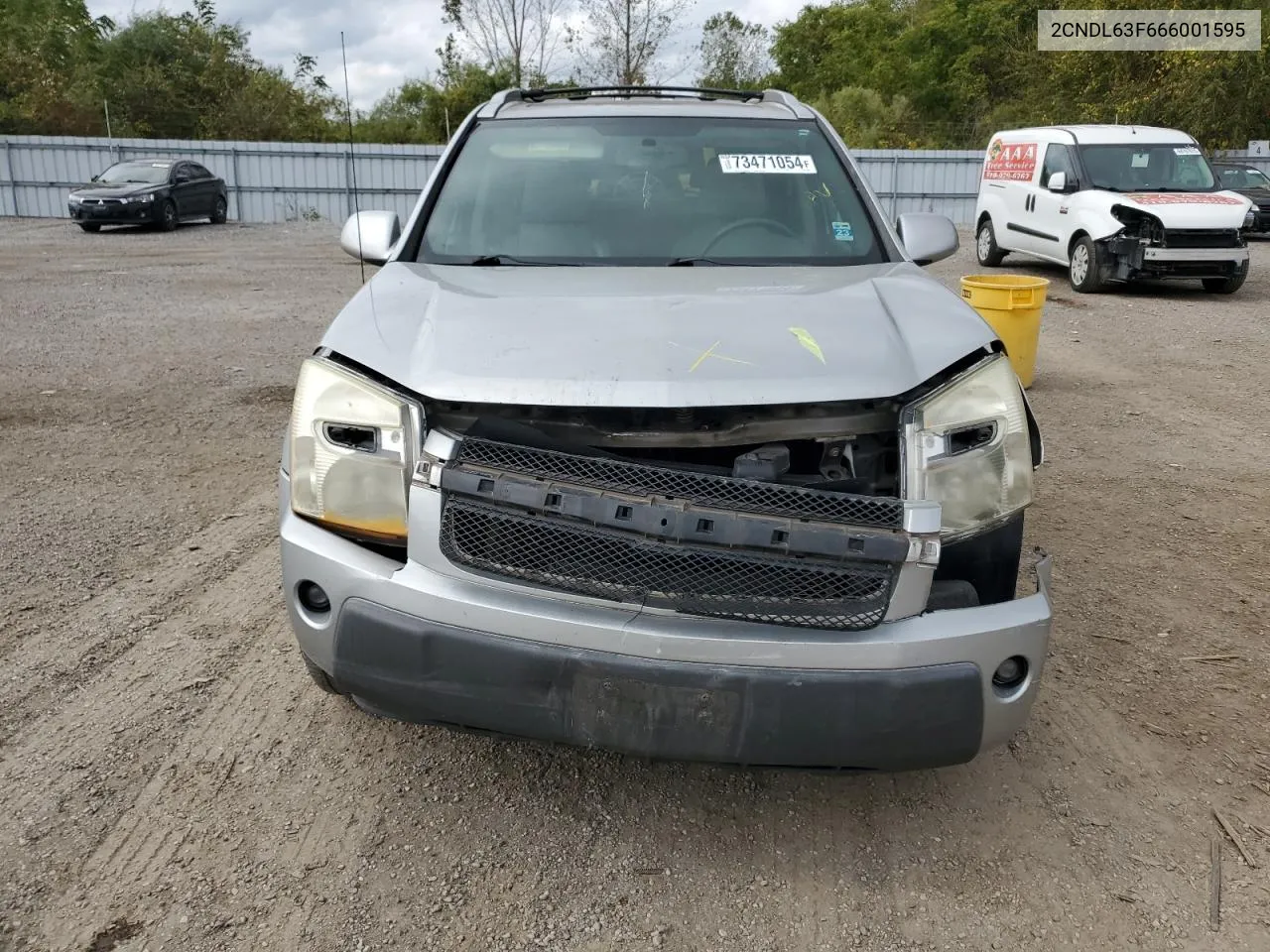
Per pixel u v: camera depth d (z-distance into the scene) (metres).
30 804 2.77
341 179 29.91
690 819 2.79
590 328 2.62
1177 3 29.64
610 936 2.36
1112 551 4.73
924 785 2.96
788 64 58.28
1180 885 2.55
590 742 2.35
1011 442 2.52
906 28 52.34
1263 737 3.21
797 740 2.29
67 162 29.38
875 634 2.28
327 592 2.48
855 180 3.85
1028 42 37.19
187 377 8.20
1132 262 13.40
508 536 2.34
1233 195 13.83
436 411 2.46
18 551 4.52
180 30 47.31
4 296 12.66
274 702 3.33
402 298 2.93
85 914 2.38
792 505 2.30
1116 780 2.98
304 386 2.58
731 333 2.60
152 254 18.67
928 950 2.33
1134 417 7.30
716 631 2.27
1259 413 7.45
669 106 4.18
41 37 44.72
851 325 2.69
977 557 2.60
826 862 2.63
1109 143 14.63
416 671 2.38
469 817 2.78
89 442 6.29
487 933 2.36
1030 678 2.42
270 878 2.52
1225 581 4.40
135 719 3.20
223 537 4.76
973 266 17.59
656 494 2.29
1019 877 2.58
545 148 3.93
